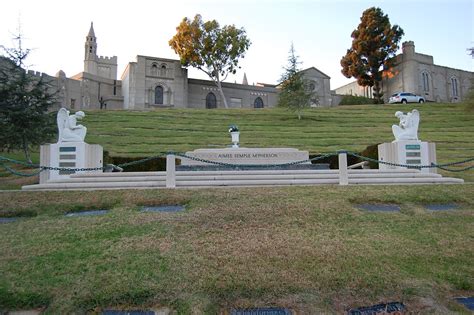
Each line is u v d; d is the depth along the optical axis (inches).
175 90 2122.3
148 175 467.2
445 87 2415.1
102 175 465.4
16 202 358.9
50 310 179.8
